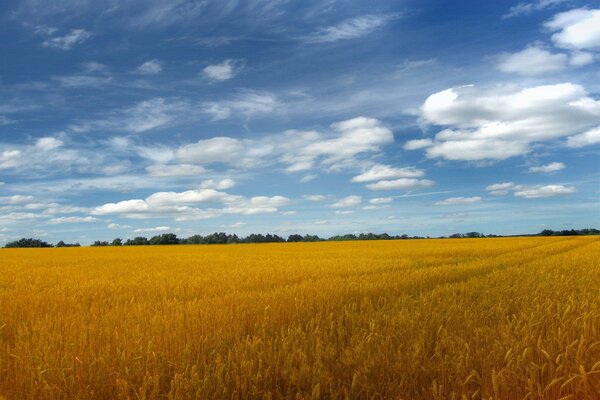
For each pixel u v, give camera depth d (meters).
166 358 5.83
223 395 4.84
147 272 20.33
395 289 11.88
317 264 23.02
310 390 5.05
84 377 5.16
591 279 13.54
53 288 14.01
